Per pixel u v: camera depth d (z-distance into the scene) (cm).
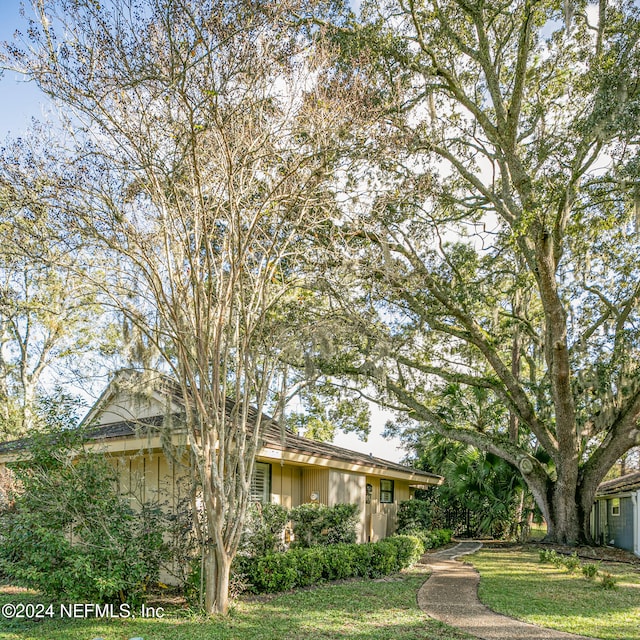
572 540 1644
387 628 748
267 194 857
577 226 1612
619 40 1268
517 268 1866
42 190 799
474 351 1847
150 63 733
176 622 754
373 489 1719
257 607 835
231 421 857
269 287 955
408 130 1088
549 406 1862
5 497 1027
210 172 845
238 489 866
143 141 794
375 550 1183
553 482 1712
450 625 775
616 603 930
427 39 1460
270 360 974
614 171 1305
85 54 739
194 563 861
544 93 1541
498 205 1535
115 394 1121
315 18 1098
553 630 760
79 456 886
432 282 1512
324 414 1831
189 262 805
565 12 1253
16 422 1984
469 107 1488
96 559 783
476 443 1764
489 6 1412
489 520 2127
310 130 843
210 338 830
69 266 822
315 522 1205
